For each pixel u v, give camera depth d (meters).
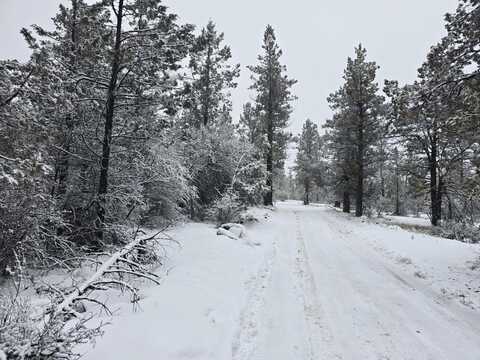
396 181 37.50
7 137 5.94
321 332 4.87
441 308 5.87
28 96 6.19
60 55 9.49
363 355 4.23
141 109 10.76
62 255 7.78
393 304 6.04
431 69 8.95
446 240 12.43
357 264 9.09
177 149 14.00
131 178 11.10
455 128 8.60
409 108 9.03
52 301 4.02
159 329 4.27
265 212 21.42
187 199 14.64
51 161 8.56
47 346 3.01
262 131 26.77
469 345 4.52
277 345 4.46
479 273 8.05
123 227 9.41
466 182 9.37
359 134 23.08
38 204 6.56
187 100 10.30
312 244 12.05
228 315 5.21
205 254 9.06
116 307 5.05
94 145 10.41
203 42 10.52
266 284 7.14
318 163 41.16
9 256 6.13
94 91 10.10
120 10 9.48
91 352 3.59
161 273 7.17
